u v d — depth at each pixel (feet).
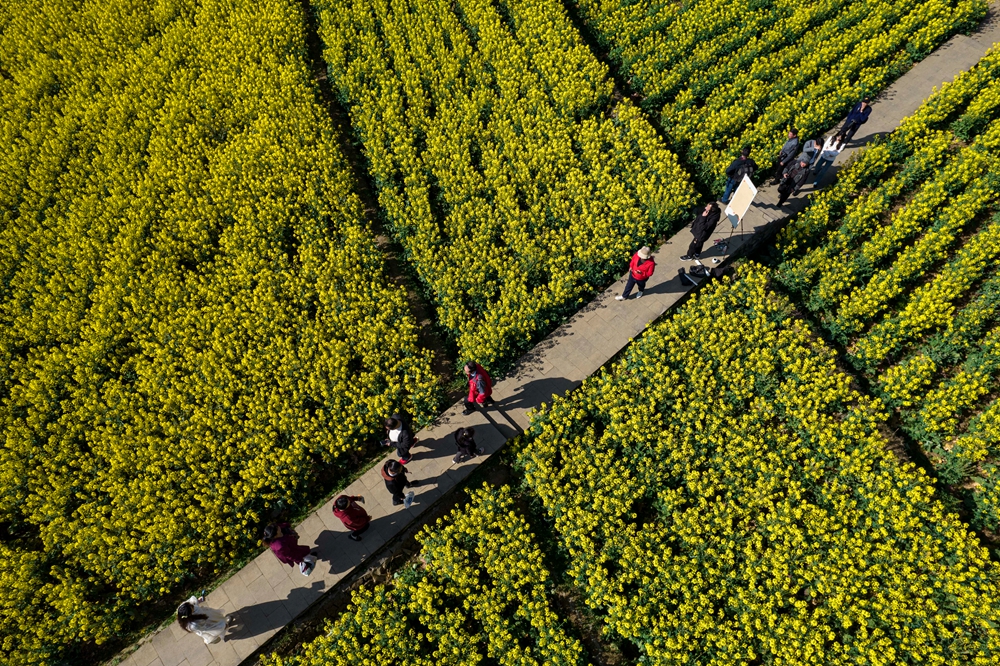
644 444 34.32
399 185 49.52
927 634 27.43
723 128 49.88
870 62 54.54
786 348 37.11
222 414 36.70
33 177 49.47
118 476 35.04
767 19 58.70
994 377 36.11
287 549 29.96
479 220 46.01
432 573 31.73
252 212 46.42
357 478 35.63
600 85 53.36
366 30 61.05
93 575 32.37
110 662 30.55
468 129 51.29
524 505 34.50
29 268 44.14
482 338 39.37
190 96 54.54
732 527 31.96
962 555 29.37
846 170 45.83
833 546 30.42
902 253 41.50
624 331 40.42
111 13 62.08
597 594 30.04
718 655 28.22
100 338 40.37
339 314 41.34
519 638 29.81
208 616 29.12
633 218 44.29
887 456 32.30
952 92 49.26
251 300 41.86
